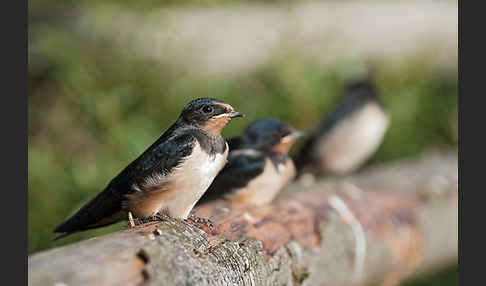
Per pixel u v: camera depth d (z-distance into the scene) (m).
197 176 6.47
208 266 5.34
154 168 6.44
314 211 8.49
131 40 13.76
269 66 14.85
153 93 13.32
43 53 13.00
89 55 13.28
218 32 15.06
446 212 10.55
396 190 10.42
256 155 8.25
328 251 8.05
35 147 11.60
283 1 17.28
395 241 9.36
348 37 16.44
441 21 17.34
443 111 16.08
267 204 8.29
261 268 6.52
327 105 14.38
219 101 6.68
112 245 4.80
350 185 10.19
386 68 16.36
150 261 4.68
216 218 7.10
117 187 6.72
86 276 4.25
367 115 11.74
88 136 12.06
